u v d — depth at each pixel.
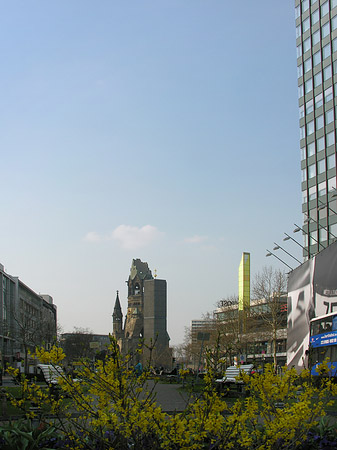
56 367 7.12
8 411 15.62
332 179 70.94
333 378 7.22
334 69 71.94
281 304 95.50
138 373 7.19
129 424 6.62
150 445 6.57
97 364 7.00
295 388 7.31
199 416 6.55
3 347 107.56
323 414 7.07
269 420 7.00
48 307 183.75
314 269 42.75
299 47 78.88
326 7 73.94
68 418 7.31
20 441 8.19
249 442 6.54
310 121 75.62
